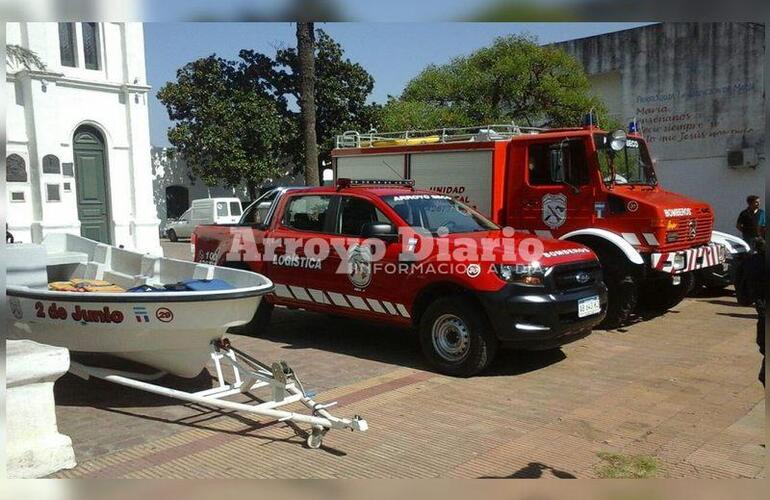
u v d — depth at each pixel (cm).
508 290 597
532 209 905
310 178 1633
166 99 2770
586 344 771
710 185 1578
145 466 430
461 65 1697
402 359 704
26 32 1434
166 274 685
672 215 821
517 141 916
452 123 1609
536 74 1608
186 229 2573
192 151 2708
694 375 639
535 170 902
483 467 429
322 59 2769
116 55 1625
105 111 1611
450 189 985
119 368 586
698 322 896
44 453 415
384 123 1770
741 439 475
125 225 1656
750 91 1497
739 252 1054
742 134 1518
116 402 561
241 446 466
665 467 428
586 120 901
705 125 1572
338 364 683
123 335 527
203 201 2517
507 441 473
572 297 623
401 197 718
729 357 707
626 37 1684
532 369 663
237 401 563
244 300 532
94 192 1611
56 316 542
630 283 828
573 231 855
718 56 1538
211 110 2661
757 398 566
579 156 859
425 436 483
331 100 2733
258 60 2820
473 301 622
